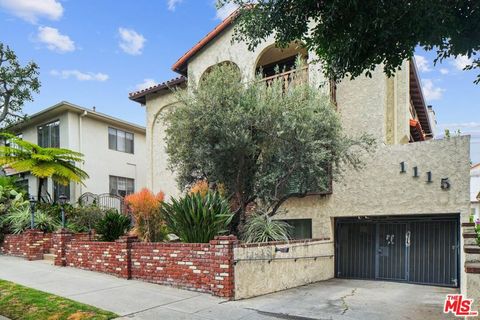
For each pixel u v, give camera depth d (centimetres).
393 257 1213
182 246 883
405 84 1424
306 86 1061
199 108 1006
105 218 1211
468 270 485
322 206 1273
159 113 1748
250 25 555
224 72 1055
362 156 1219
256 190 1093
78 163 2141
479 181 2802
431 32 436
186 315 680
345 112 1293
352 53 477
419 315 730
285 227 1120
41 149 1845
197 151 1016
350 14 453
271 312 722
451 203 1077
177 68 1661
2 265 1159
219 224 927
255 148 1026
